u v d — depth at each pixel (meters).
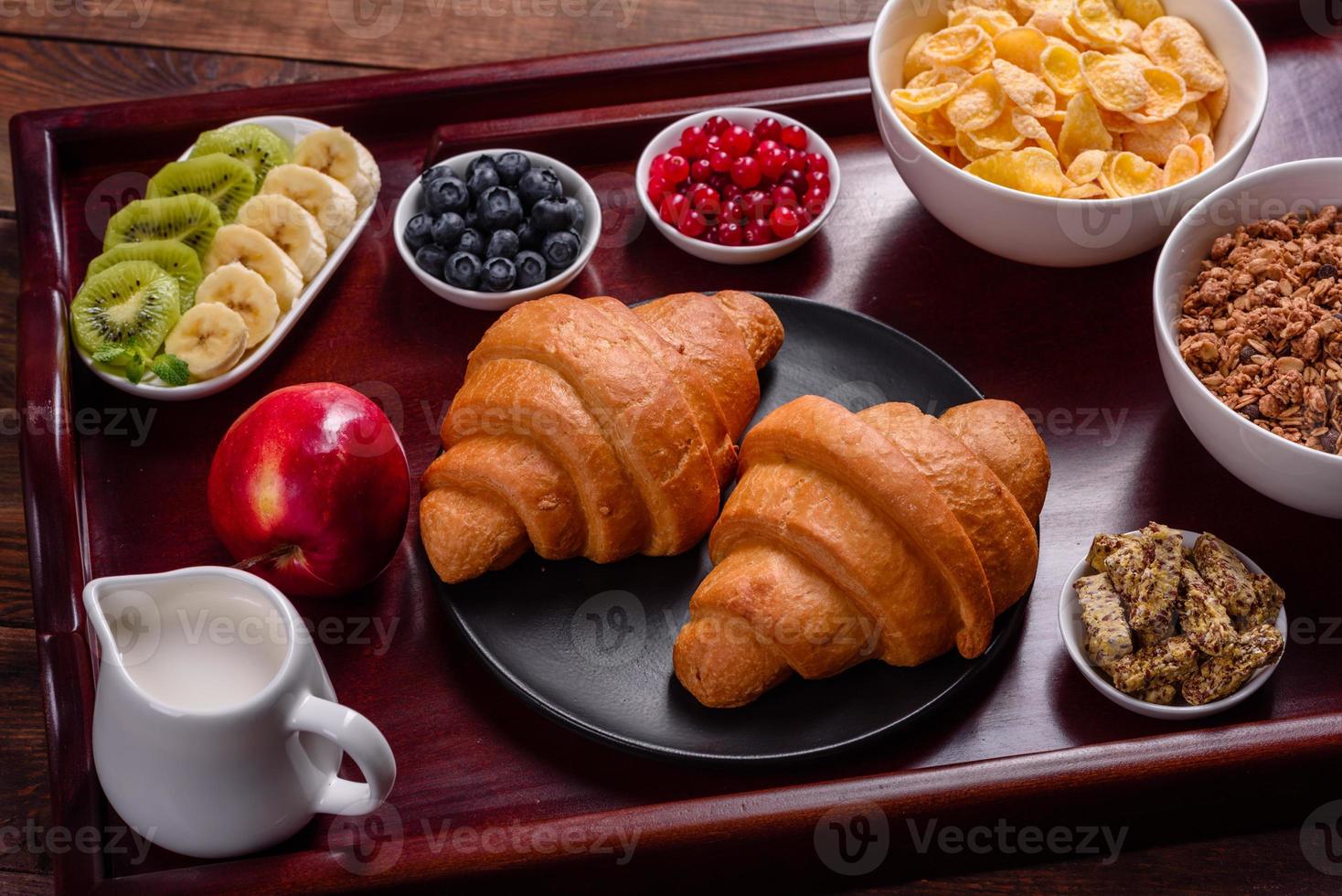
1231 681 1.05
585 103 1.25
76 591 1.11
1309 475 1.07
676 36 1.34
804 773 1.07
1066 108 1.17
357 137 1.26
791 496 1.06
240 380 1.18
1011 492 1.09
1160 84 1.17
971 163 1.16
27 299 1.18
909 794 1.04
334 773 1.05
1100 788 1.05
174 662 1.04
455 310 1.20
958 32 1.18
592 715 1.07
